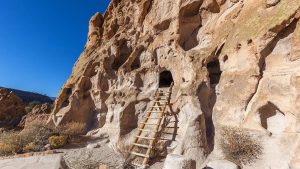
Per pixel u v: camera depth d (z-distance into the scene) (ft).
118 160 33.76
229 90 28.84
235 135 25.26
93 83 51.19
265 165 22.30
